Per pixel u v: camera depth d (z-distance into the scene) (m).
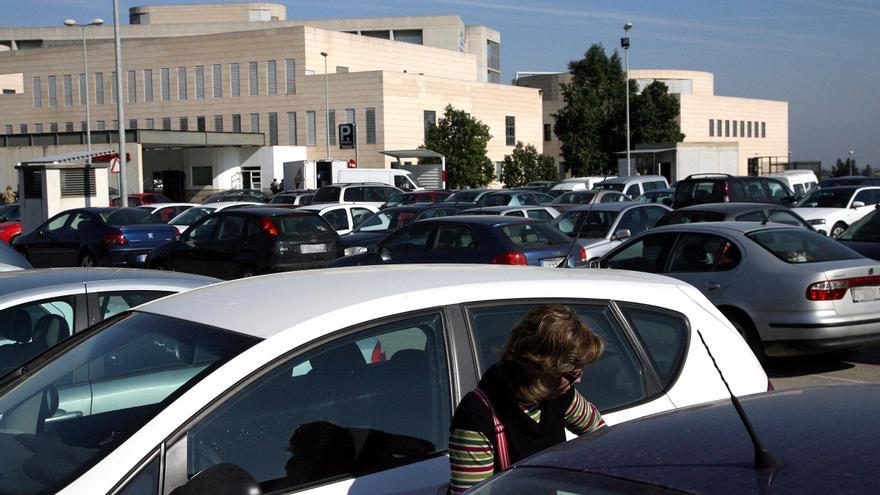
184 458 2.81
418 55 75.81
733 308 9.16
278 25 88.31
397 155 50.53
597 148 65.25
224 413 2.91
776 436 2.19
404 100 63.34
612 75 66.38
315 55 65.50
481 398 3.00
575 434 3.36
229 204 25.75
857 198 22.14
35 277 5.87
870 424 2.24
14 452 3.15
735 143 54.72
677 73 96.31
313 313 3.22
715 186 21.45
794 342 8.76
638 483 2.04
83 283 5.68
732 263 9.29
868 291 8.84
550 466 2.30
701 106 85.94
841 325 8.62
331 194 30.61
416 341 3.35
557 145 88.69
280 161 61.31
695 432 2.31
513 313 3.59
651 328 3.92
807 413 2.38
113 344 3.49
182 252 17.16
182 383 3.05
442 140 59.84
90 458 2.87
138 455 2.78
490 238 12.12
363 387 3.20
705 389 3.89
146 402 3.15
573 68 67.19
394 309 3.32
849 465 1.95
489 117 70.19
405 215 20.19
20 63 73.19
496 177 68.62
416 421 3.28
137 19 94.88
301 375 3.09
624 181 30.56
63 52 71.56
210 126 67.56
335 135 63.75
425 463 3.23
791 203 22.53
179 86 68.31
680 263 9.72
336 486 3.05
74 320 5.54
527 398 2.99
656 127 65.19
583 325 3.06
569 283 3.81
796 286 8.73
